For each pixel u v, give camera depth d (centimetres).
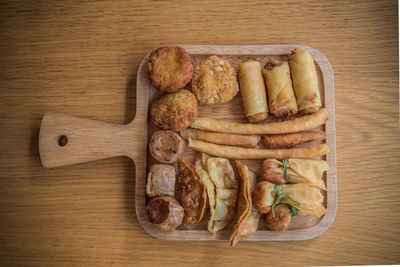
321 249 58
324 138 57
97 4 60
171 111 55
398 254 58
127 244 58
